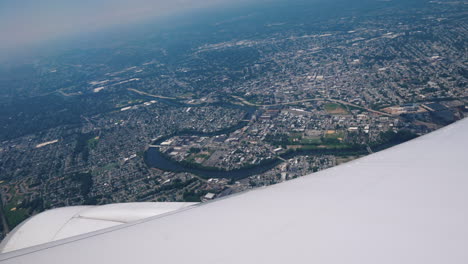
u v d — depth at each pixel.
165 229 3.43
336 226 2.95
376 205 3.43
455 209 3.05
